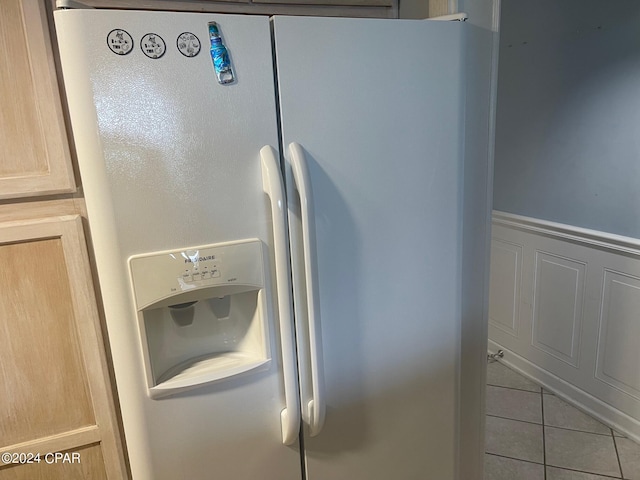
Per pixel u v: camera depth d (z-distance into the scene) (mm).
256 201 981
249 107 947
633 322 2152
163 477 1026
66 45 832
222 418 1042
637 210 2082
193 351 1059
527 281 2727
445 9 1290
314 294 1018
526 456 2172
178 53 881
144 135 884
